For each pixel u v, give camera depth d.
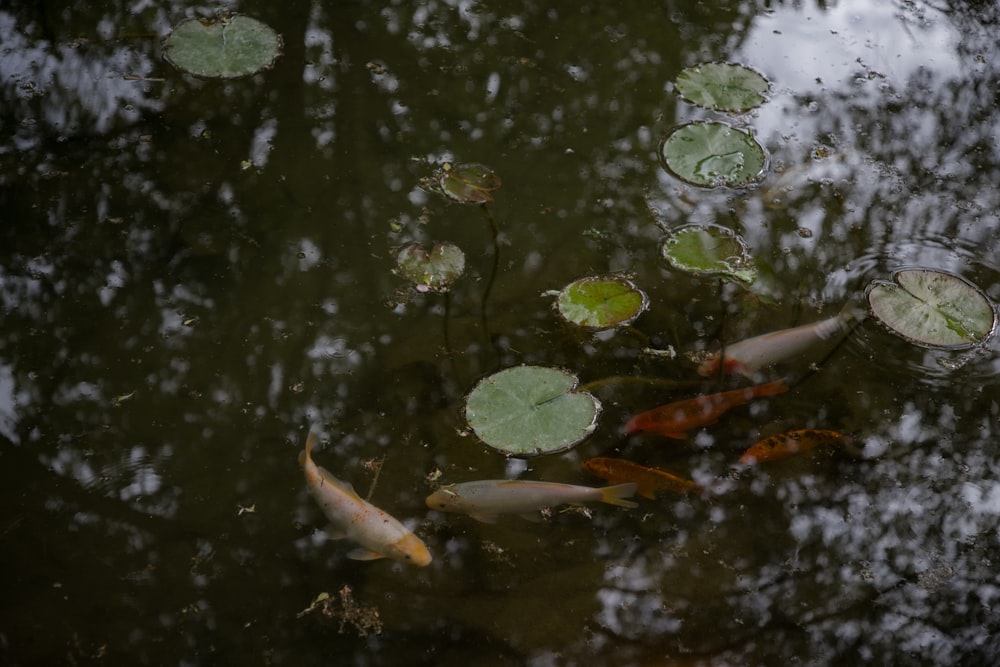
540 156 3.68
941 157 3.73
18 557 2.42
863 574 2.45
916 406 2.81
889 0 4.57
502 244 3.32
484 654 2.28
